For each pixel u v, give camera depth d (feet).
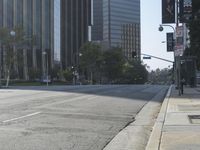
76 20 555.69
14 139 43.39
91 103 96.78
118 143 43.01
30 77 405.59
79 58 508.12
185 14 108.27
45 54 427.33
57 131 49.93
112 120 63.93
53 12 466.70
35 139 43.68
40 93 140.15
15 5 400.67
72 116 67.15
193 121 60.23
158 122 59.52
